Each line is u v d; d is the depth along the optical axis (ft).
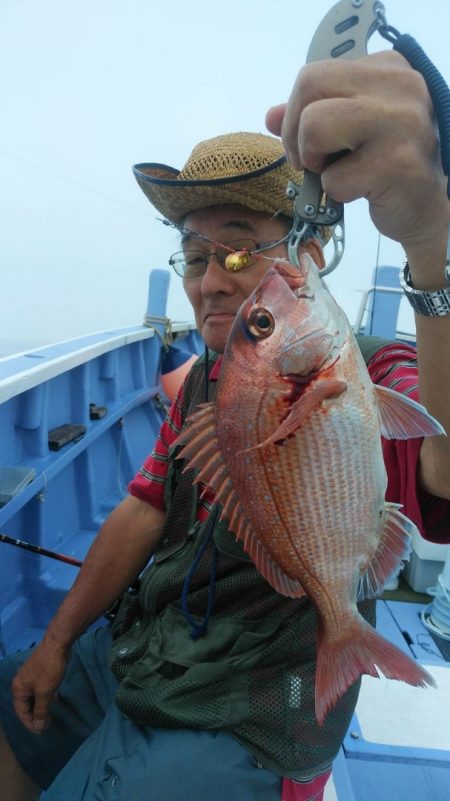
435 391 3.33
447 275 2.98
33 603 7.79
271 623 4.17
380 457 3.43
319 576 3.55
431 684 3.26
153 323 14.83
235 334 3.42
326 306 3.34
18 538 7.77
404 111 2.62
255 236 4.75
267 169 4.39
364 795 5.29
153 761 3.95
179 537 5.09
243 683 4.09
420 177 2.72
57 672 5.38
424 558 9.07
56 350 9.64
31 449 8.14
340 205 3.23
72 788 4.16
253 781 3.87
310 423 3.32
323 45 3.05
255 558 3.66
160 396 15.14
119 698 4.48
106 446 11.37
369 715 6.24
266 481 3.43
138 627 5.16
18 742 5.54
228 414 3.45
